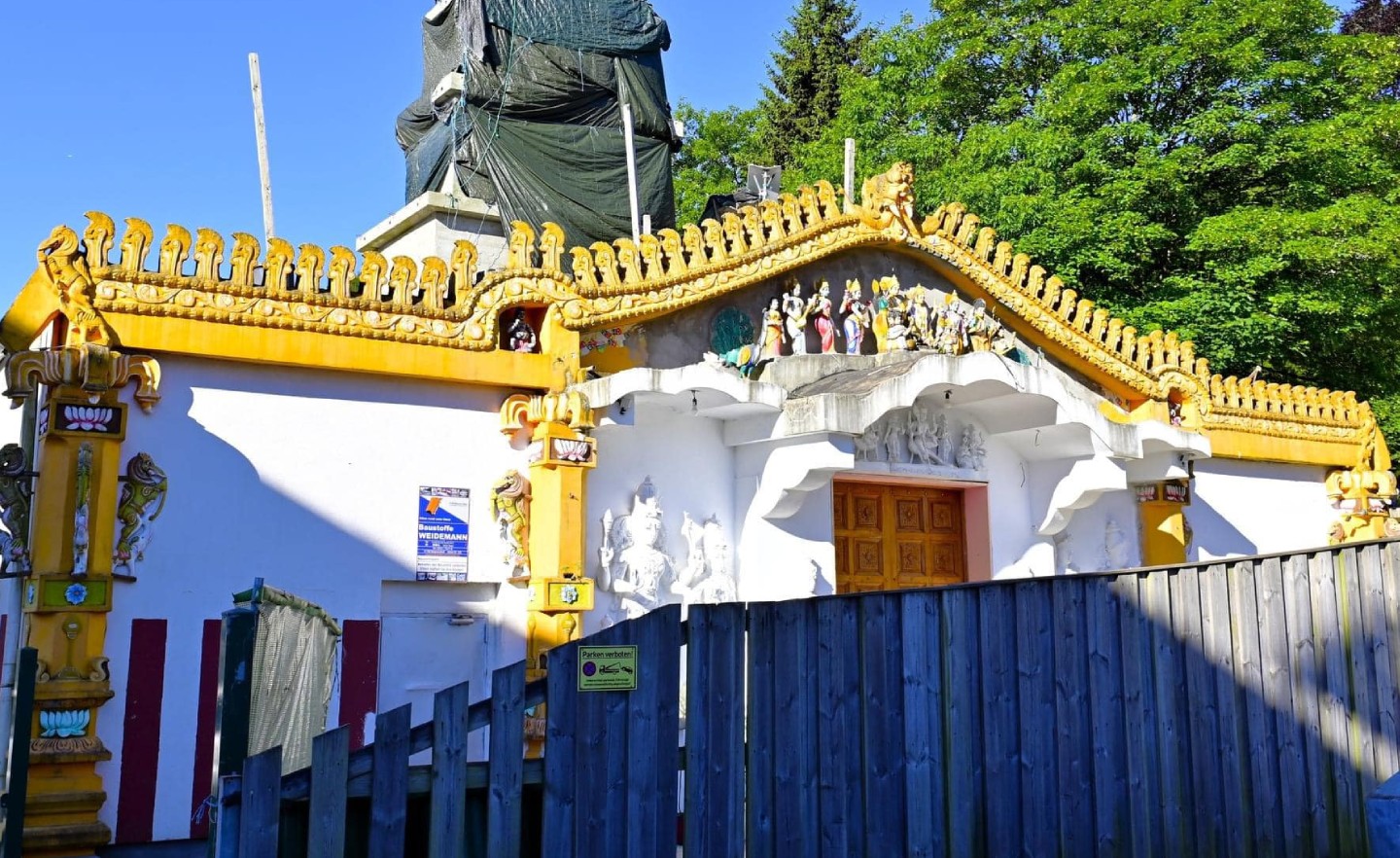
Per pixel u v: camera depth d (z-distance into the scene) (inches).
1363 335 1023.0
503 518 525.0
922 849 321.4
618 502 554.6
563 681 290.0
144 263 467.8
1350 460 816.3
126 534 454.6
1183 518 729.0
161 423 468.4
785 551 578.9
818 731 315.9
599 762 291.4
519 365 533.0
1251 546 770.8
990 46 1133.7
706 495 582.6
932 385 569.9
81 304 454.3
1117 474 644.1
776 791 308.2
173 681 458.0
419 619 515.5
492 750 281.4
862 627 324.8
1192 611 370.6
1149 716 357.7
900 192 641.6
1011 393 608.1
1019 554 667.4
